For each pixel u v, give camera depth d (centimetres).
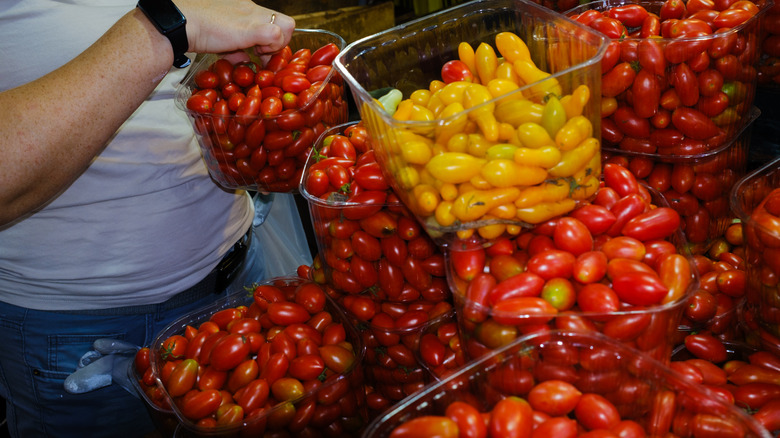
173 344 138
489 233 99
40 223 142
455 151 95
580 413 90
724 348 114
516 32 131
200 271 164
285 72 142
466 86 109
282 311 138
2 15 130
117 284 153
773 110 164
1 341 159
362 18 258
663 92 129
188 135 153
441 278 129
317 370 125
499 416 85
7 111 108
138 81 120
